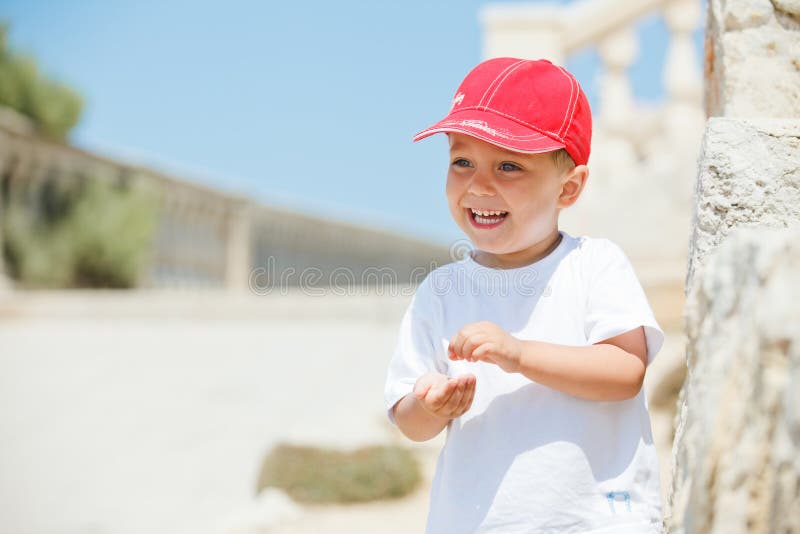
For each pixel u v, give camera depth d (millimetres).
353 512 5488
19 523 5500
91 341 11688
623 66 7883
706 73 2375
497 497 1753
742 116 1997
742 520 1126
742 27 2021
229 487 6133
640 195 7496
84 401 8531
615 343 1782
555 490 1716
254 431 7324
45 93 18953
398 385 1968
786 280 1140
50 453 7020
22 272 17625
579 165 1933
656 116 8688
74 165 18859
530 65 1931
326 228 25172
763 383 1122
